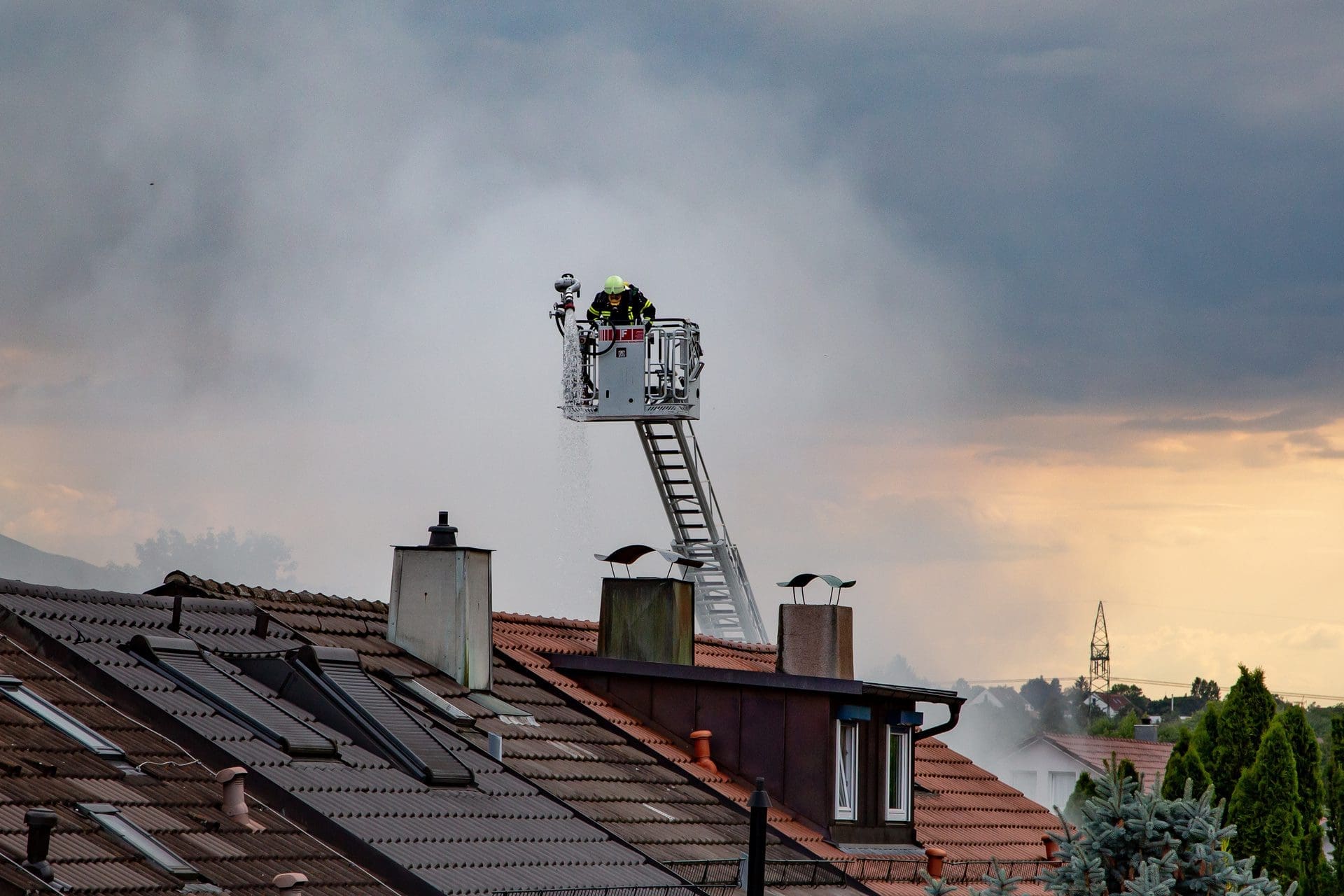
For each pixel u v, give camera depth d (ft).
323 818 212.43
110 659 228.43
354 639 284.61
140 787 200.95
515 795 254.88
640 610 335.26
